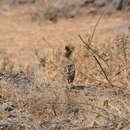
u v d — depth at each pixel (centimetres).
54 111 1005
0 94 1104
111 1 3591
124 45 1335
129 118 937
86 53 1306
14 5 4122
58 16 3591
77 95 1069
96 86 1173
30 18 3678
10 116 1008
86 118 970
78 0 3697
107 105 1010
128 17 3412
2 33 3269
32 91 1091
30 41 2886
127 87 1133
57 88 1103
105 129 916
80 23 3347
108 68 1221
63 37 2855
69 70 1224
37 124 959
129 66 1223
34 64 1680
